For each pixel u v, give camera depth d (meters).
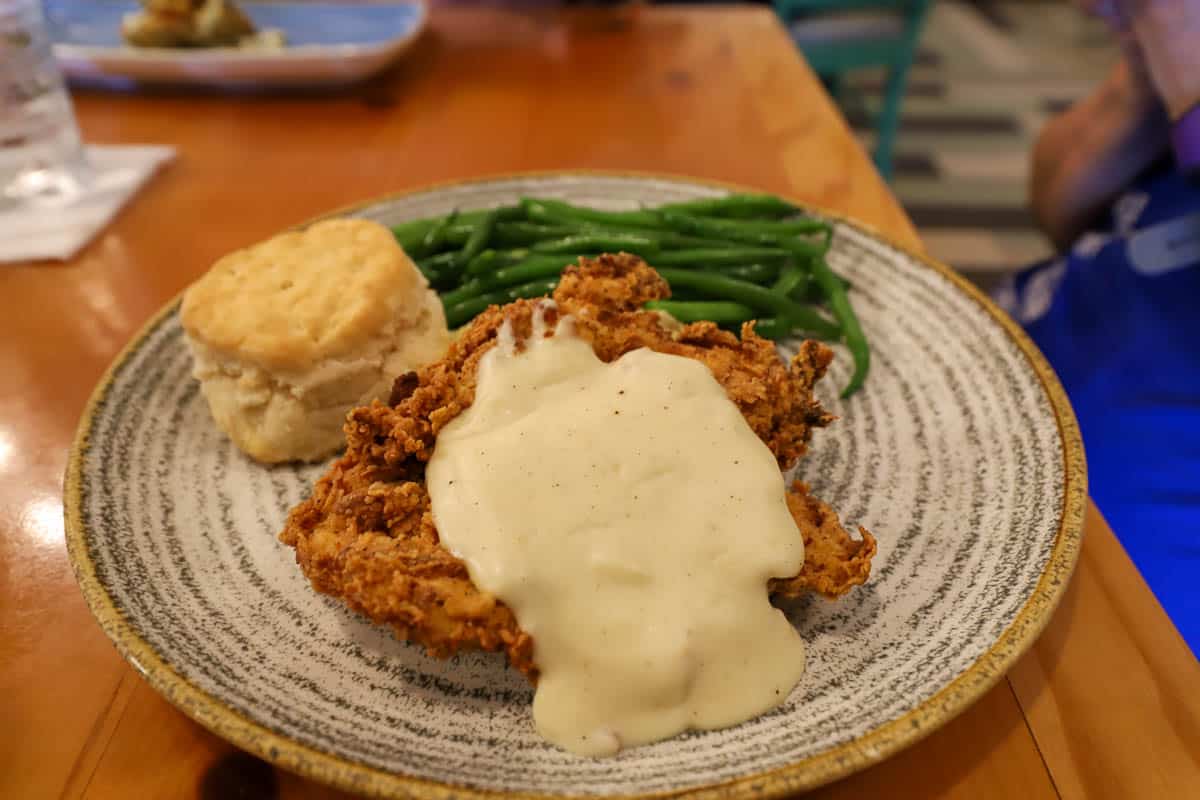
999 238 0.68
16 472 0.25
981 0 1.15
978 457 0.24
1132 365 0.37
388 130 0.42
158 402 0.26
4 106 0.34
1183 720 0.20
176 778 0.19
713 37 0.52
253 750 0.17
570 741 0.18
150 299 0.31
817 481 0.25
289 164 0.39
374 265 0.27
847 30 0.64
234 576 0.22
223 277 0.27
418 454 0.21
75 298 0.32
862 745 0.17
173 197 0.37
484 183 0.34
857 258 0.31
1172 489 0.34
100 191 0.37
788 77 0.47
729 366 0.23
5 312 0.31
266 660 0.20
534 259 0.31
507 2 0.55
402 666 0.20
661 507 0.20
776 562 0.20
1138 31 0.36
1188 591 0.31
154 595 0.21
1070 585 0.22
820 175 0.38
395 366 0.27
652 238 0.31
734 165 0.39
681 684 0.19
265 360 0.25
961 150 0.80
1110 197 0.40
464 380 0.23
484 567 0.19
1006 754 0.19
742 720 0.19
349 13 0.49
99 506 0.22
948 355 0.27
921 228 0.69
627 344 0.24
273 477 0.25
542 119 0.43
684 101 0.45
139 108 0.44
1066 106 0.88
